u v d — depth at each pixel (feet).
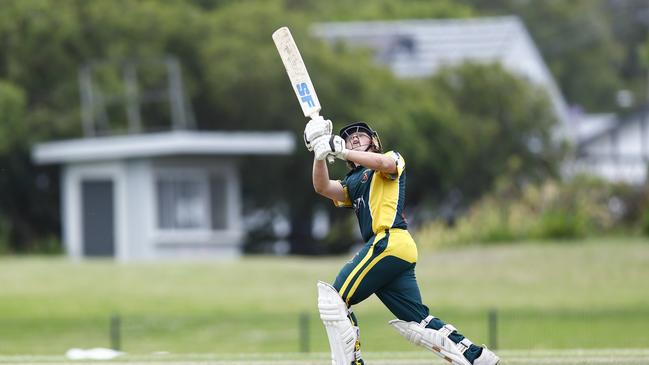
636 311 283.18
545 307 301.43
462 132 524.11
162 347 251.19
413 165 502.38
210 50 465.06
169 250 417.28
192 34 473.26
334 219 530.27
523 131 570.87
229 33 475.31
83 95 443.73
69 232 435.94
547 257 358.64
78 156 419.95
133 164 416.87
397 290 104.58
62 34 445.78
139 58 455.22
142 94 461.78
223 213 430.61
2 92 426.92
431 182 533.14
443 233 399.03
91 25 458.50
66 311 292.81
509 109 568.82
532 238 390.63
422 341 104.88
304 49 473.67
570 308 295.69
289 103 469.16
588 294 322.14
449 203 558.15
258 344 258.78
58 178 475.31
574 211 397.80
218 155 428.15
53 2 453.58
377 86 496.64
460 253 375.45
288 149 422.82
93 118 443.73
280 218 541.75
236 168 433.89
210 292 321.32
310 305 308.81
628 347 239.91
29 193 474.90
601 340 256.52
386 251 102.94
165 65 463.42
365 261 103.40
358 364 105.29
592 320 287.89
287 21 481.05
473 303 311.88
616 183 418.10
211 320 283.38
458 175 530.68
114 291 317.83
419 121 507.30
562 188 408.05
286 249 535.60
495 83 568.41
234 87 460.96
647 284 330.75
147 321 280.51
